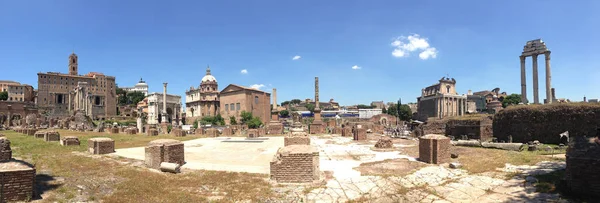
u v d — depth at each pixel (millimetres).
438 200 11820
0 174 9875
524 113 30875
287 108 191375
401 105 128375
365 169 16234
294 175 13664
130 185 12781
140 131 57312
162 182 13547
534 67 46438
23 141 29000
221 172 15523
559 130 27641
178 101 158125
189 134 48562
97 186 12586
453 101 95562
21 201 10164
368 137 38500
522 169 15195
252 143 32031
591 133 25391
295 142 22531
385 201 11734
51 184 12555
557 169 14656
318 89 51812
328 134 45625
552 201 10766
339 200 11789
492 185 13133
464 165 16797
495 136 34406
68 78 147875
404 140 33406
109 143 22344
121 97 181125
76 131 48531
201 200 11203
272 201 11406
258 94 136375
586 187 10836
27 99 145000
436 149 17531
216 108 142375
